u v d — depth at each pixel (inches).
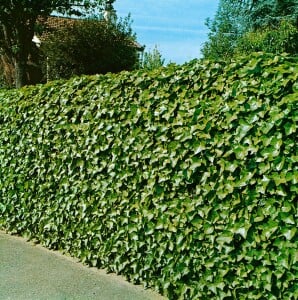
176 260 168.9
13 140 258.1
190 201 163.0
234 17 952.9
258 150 139.3
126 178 189.9
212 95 155.4
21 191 256.5
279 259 136.2
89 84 210.4
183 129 163.6
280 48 780.0
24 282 193.6
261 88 139.2
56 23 1056.8
